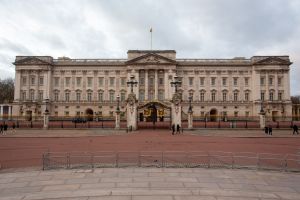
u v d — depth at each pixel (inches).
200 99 3595.0
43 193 441.7
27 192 447.8
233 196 427.8
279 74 3553.2
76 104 3580.2
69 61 3631.9
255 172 587.8
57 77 3619.6
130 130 1811.0
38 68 3531.0
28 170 602.9
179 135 1529.3
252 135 1531.7
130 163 673.0
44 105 3496.6
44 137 1430.9
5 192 448.1
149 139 1311.5
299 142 1206.3
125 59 3663.9
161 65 3555.6
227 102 3572.8
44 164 633.0
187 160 690.8
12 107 3503.9
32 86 3540.8
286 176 557.3
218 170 603.2
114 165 644.7
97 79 3617.1
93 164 655.8
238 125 2222.0
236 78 3612.2
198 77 3614.7
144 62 3545.8
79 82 3622.0
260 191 456.1
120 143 1146.0
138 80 3538.4
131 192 445.7
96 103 3575.3
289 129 1991.9
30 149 969.5
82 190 457.7
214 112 3609.7
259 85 3531.0
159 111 2016.5
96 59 3661.4
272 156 805.2
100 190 457.1
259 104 3481.8
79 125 2239.2
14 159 762.2
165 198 416.2
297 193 446.9
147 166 633.6
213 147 1016.2
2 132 1678.2
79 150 937.5
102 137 1425.9
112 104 3570.4
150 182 507.5
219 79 3614.7
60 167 623.5
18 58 3575.3
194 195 431.2
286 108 3508.9
